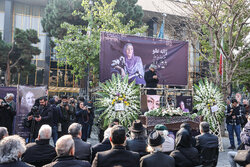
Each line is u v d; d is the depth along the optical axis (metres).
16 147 2.22
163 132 4.27
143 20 28.47
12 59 23.16
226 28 12.81
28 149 3.34
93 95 10.92
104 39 9.12
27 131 7.27
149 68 8.86
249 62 15.79
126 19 21.50
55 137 6.94
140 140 3.57
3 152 2.17
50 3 22.98
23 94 7.36
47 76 27.11
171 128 7.36
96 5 16.02
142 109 7.66
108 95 7.41
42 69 27.86
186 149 3.49
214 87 9.08
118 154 2.53
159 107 7.89
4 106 6.70
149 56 9.82
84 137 8.28
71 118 7.71
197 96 8.62
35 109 6.29
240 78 17.00
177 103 8.49
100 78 8.95
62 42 15.27
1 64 22.84
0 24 28.05
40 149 3.37
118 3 20.61
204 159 4.05
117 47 9.30
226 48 15.01
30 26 28.80
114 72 9.15
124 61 9.34
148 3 26.61
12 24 28.05
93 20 16.81
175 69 10.22
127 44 9.48
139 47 9.68
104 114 7.48
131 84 7.67
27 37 22.48
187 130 3.67
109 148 3.76
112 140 2.62
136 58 9.59
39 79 27.56
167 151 4.25
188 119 7.68
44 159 3.34
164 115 7.31
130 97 7.51
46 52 27.67
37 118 6.29
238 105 8.81
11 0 27.72
